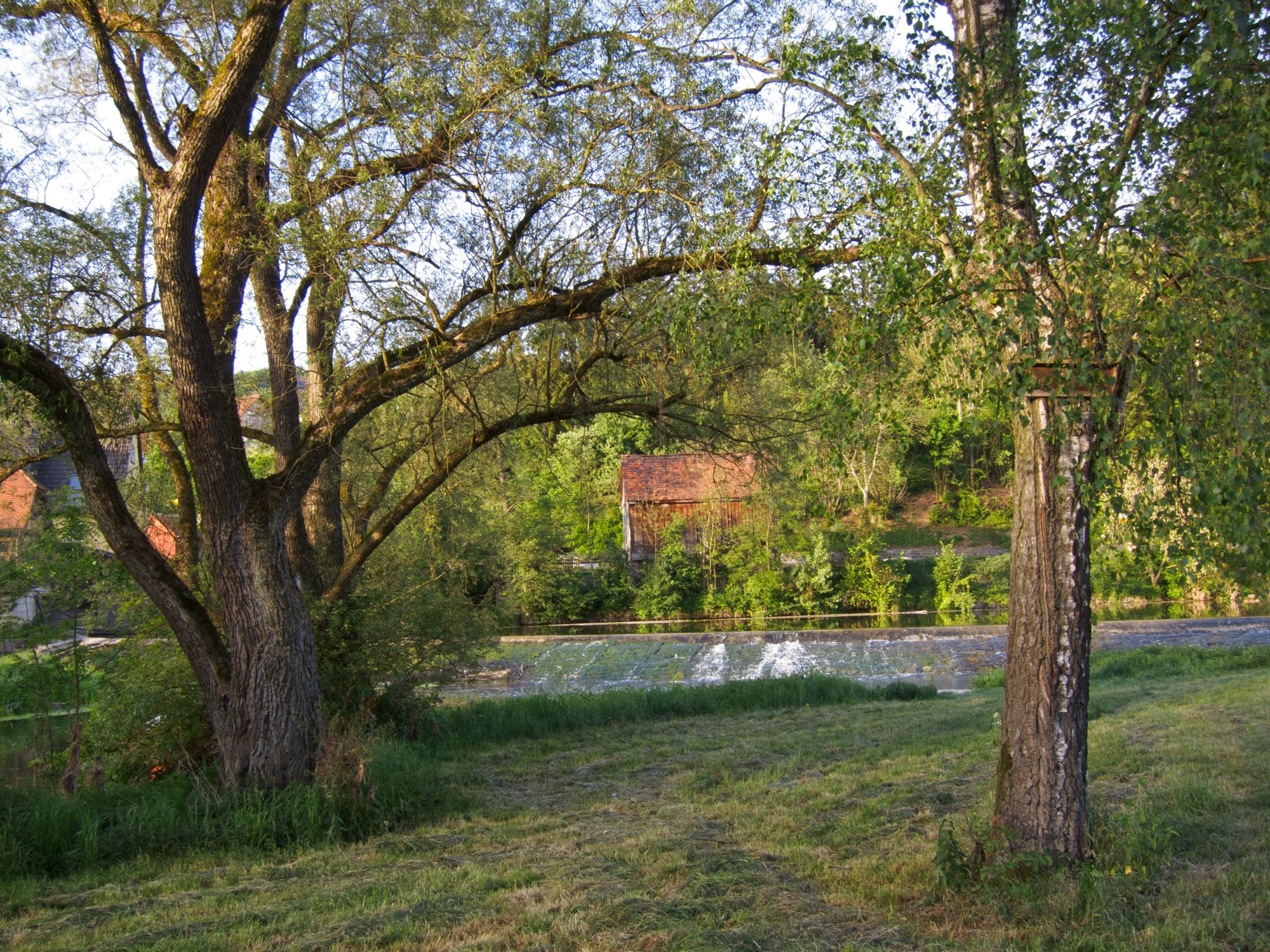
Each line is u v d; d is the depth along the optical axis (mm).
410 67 9438
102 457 7754
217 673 8109
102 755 9875
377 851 6926
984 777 8062
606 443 44312
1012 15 5270
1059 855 5062
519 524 32188
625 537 41562
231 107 7820
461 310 10062
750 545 38594
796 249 6141
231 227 9305
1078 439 5004
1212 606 32938
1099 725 10109
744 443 11047
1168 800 6473
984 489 49719
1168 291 4273
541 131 9188
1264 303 3910
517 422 10914
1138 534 4793
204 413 8055
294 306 10586
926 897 5148
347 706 11266
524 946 4641
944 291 4848
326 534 12609
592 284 9312
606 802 8648
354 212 8719
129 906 5605
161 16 9945
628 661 27344
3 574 9836
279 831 7297
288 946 4773
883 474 41875
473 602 14469
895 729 11969
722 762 10281
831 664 25672
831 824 6977
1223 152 4129
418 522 14773
